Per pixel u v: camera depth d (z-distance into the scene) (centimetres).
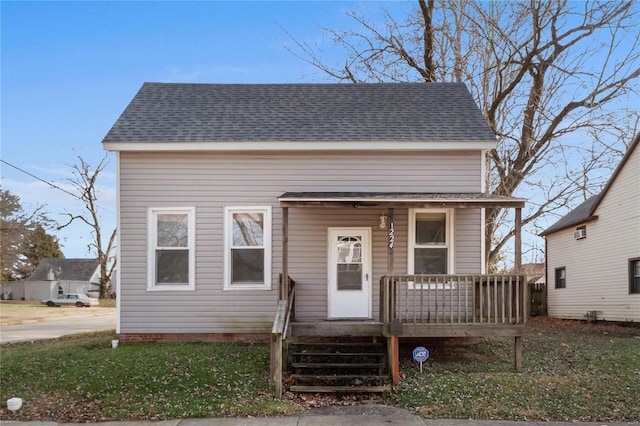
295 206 1005
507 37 1981
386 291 985
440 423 741
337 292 1178
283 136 1171
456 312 1153
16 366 1001
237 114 1278
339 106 1327
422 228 1181
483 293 1033
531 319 2241
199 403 812
